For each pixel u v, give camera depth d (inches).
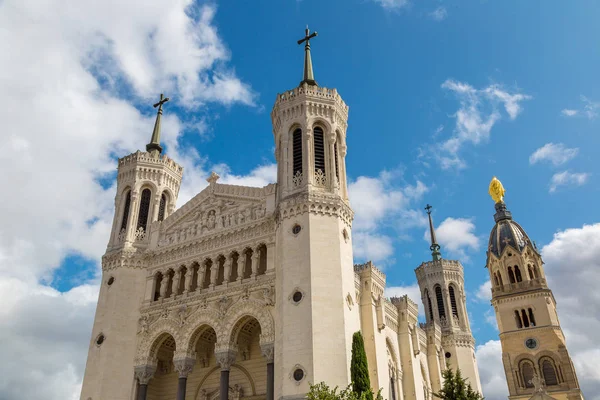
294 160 2032.5
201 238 2155.5
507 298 3582.7
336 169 2069.4
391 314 2529.5
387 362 2284.7
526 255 3695.9
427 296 3737.7
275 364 1676.9
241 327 1924.2
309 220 1834.4
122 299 2161.7
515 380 3292.3
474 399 2026.3
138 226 2389.3
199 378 2111.2
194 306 2018.9
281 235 1872.5
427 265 3806.6
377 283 2331.4
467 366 3376.0
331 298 1705.2
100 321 2128.4
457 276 3764.8
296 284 1732.3
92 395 1956.2
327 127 2095.2
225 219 2156.7
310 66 2372.0
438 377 2940.5
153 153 2573.8
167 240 2281.0
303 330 1633.9
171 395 2138.3
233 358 1854.1
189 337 1953.7
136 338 2091.5
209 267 2154.3
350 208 2012.8
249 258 2059.5
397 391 2353.6
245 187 2190.0
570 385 3132.4
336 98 2166.6
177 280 2139.5
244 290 1919.3
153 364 2032.5
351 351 1667.1
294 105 2110.0
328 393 1358.3
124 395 1975.9
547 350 3292.3
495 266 3772.1
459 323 3575.3
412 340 2652.6
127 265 2242.9
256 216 2078.0
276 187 2085.4
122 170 2544.3
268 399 1673.2
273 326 1784.0
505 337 3459.6
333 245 1819.6
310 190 1907.0
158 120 2822.3
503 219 4030.5
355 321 1792.6
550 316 3400.6
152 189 2504.9
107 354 2022.6
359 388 1544.0
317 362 1572.3
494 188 4224.9
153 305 2127.2
